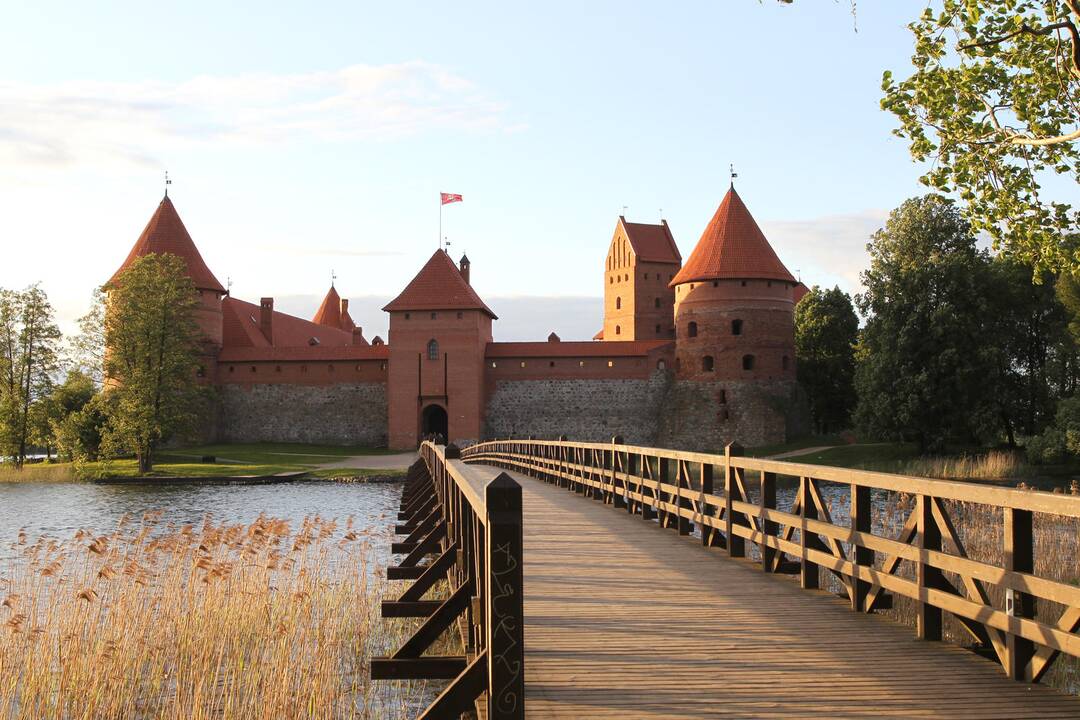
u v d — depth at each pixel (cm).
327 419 7150
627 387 7006
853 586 866
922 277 4791
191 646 1295
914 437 4922
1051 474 3925
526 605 895
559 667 681
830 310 7288
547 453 2802
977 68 1355
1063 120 1367
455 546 1092
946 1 1341
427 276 7000
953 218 5309
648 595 941
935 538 734
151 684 1227
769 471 1059
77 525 3145
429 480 2559
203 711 1117
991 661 686
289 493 4412
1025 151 1381
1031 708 579
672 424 6881
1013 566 620
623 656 710
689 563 1144
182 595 1519
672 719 568
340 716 1128
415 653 812
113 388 5616
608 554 1220
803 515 968
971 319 4741
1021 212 1405
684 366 6931
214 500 4050
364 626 1443
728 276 6762
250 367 7262
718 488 3594
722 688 628
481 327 6944
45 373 6206
